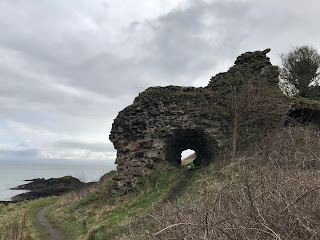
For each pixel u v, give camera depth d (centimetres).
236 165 834
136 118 1717
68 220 1498
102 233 1023
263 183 354
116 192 1609
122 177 1631
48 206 2214
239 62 1884
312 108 1641
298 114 1758
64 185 4066
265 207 289
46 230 1338
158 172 1581
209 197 386
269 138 1288
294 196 305
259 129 1595
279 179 377
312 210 274
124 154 1688
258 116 1625
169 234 326
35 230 1298
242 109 1573
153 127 1683
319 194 298
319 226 249
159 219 379
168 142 1686
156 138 1662
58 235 1248
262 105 1545
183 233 303
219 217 296
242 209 299
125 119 1736
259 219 268
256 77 1752
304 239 241
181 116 1672
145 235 375
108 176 2253
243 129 1614
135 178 1598
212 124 1634
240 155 1317
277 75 1775
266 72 1778
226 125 1633
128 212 1245
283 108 1592
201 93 1725
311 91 2466
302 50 2606
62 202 2030
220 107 1678
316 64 2527
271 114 1597
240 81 1745
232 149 1495
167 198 1228
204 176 1327
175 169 1580
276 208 285
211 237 253
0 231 1143
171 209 446
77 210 1608
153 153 1641
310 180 361
